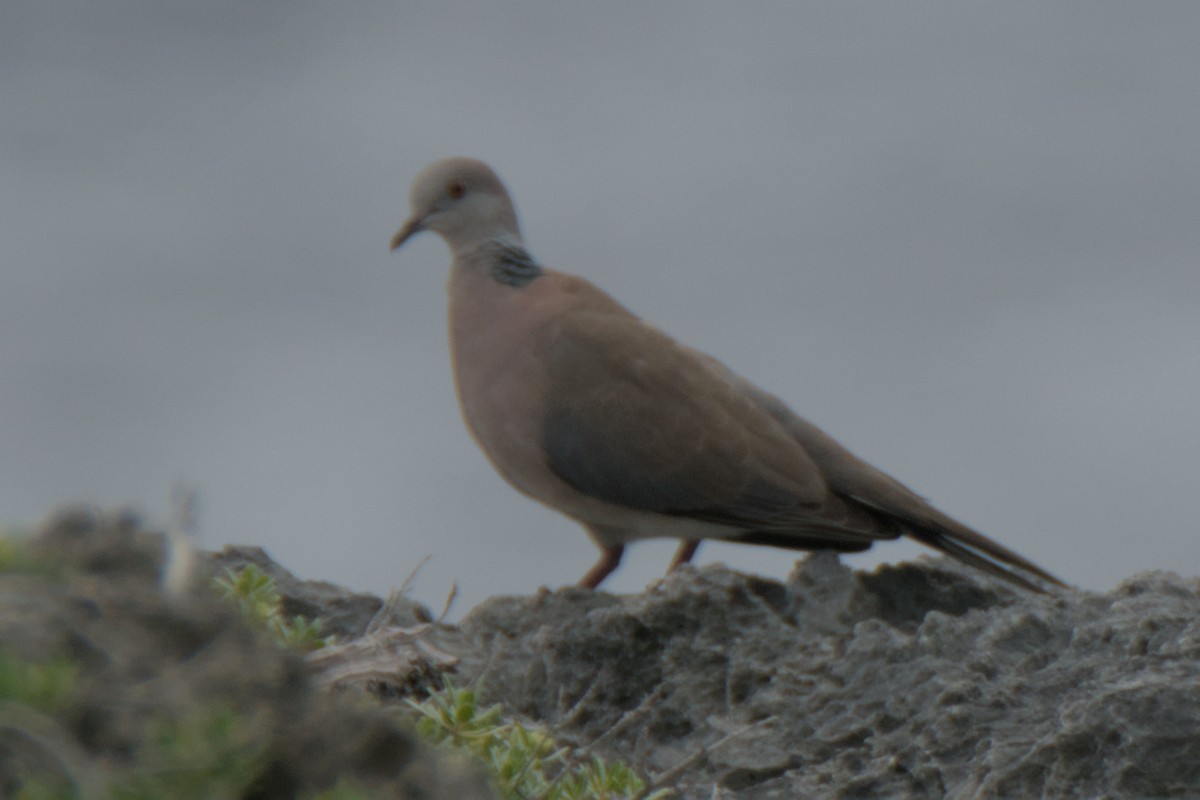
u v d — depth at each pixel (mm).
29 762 4492
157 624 5188
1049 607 11109
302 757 5117
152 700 4863
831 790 9938
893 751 10078
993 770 9422
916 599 13039
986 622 10906
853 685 10688
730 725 10766
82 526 5840
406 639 9328
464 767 5562
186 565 5715
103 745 4688
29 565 5383
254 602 9250
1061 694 9969
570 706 11562
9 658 4695
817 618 12414
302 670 5406
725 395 16328
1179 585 11398
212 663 5156
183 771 4723
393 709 8570
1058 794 9195
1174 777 9008
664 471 15992
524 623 12977
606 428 16125
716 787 9562
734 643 11609
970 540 15344
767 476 15875
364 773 5262
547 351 16453
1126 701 9172
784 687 10961
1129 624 10281
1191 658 9594
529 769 8172
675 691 11383
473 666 11836
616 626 11742
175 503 5973
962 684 10102
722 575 11922
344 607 11930
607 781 8367
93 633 5000
